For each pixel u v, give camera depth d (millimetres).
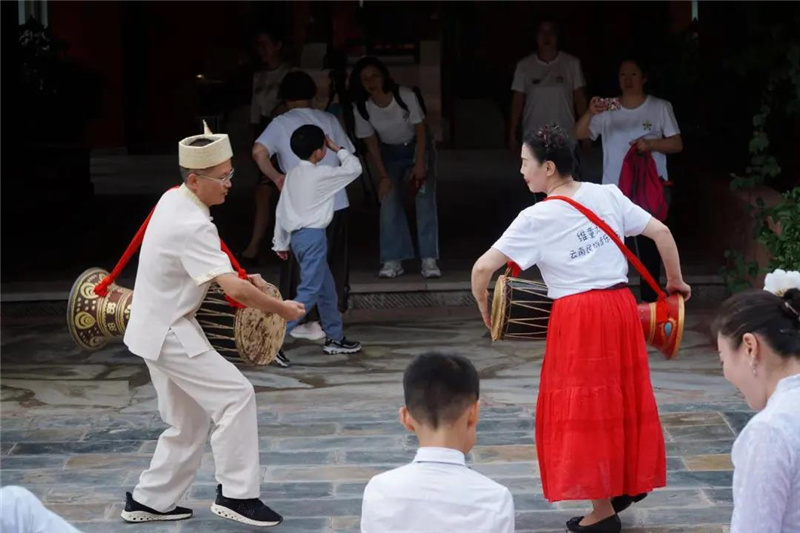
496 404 10070
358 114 13820
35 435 9461
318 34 18688
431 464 4516
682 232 16266
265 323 7629
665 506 7867
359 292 13789
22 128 19125
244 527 7602
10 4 19031
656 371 11016
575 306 7109
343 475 8461
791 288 4414
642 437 7250
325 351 11828
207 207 7398
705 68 15438
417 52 30375
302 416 9820
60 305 13742
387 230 14180
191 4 26891
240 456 7480
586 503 7945
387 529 4438
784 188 14195
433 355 4688
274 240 11312
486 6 30453
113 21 26297
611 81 15070
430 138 13969
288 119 11711
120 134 26844
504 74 28266
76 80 19938
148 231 7398
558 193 7246
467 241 16859
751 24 13266
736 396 10148
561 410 7148
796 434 3916
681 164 16250
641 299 12789
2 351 12125
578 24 30266
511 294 7371
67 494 8211
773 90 13492
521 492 8133
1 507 3658
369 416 9797
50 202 19047
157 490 7703
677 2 23562
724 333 4180
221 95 26812
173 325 7371
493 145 26906
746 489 3949
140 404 10328
